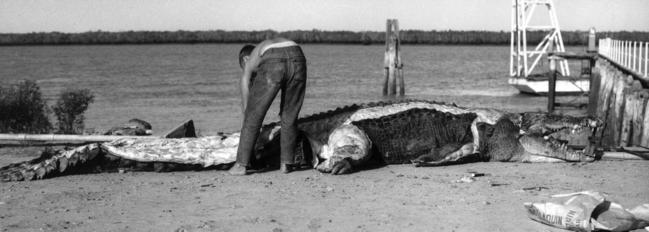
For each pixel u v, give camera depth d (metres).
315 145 9.22
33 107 15.02
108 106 26.56
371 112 9.39
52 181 8.44
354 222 6.45
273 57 8.34
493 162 9.55
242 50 9.02
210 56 104.38
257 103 8.45
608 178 8.27
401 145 9.39
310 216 6.67
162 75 51.19
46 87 38.62
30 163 8.84
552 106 26.16
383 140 9.32
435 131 9.48
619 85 15.27
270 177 8.61
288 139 8.79
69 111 15.33
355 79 45.69
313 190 7.82
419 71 58.00
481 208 6.88
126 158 8.81
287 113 8.69
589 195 6.37
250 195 7.59
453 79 46.59
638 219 5.95
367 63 74.62
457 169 9.08
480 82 43.78
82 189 7.96
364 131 9.17
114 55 112.62
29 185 8.21
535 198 7.25
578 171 8.77
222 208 7.02
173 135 10.20
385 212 6.79
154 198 7.49
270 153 9.20
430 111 9.59
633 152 10.01
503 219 6.46
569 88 32.06
